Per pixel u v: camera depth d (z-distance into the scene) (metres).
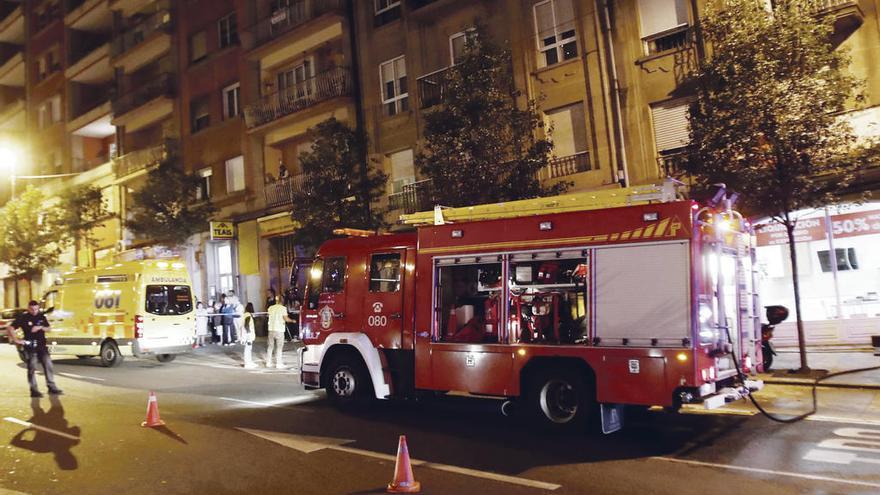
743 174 10.95
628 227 7.54
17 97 46.06
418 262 9.30
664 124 16.83
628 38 17.39
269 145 26.53
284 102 25.17
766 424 8.06
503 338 8.30
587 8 17.91
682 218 7.22
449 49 20.89
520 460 6.82
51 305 18.81
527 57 19.03
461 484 6.05
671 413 8.88
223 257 28.19
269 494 5.93
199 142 29.36
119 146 34.59
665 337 7.11
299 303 10.96
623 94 17.38
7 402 11.50
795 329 14.41
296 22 24.88
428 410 9.86
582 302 7.84
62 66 38.28
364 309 9.94
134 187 33.00
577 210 8.07
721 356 7.48
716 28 11.84
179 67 30.58
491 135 14.00
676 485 5.81
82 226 32.19
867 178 13.56
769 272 15.11
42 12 41.09
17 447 8.09
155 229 25.56
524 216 8.38
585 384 7.70
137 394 12.20
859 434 7.34
